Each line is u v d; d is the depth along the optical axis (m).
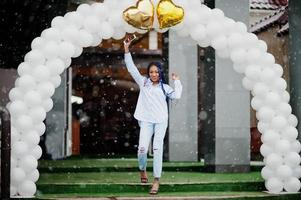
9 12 12.44
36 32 13.10
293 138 7.57
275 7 18.11
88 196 7.05
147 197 6.88
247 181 7.90
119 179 8.66
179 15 7.50
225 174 9.80
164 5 7.48
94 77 22.30
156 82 7.41
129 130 23.06
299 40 8.12
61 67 7.37
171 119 14.16
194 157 14.17
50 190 7.44
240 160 10.27
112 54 19.17
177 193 7.43
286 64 15.52
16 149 6.83
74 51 7.55
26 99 7.04
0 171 6.65
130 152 23.05
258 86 7.66
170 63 14.22
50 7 12.88
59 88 15.34
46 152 15.04
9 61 13.21
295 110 8.16
